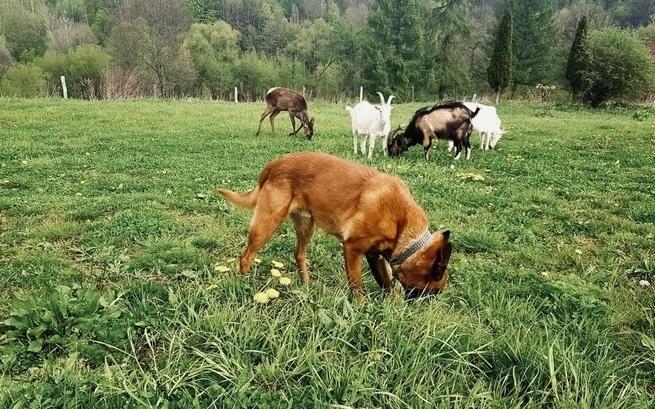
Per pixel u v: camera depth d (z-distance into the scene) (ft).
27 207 22.76
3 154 36.35
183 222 22.07
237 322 11.93
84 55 144.66
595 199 27.96
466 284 15.99
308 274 16.40
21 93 127.54
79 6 245.24
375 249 13.98
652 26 171.22
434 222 23.20
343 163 14.25
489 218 24.07
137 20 153.79
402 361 10.85
